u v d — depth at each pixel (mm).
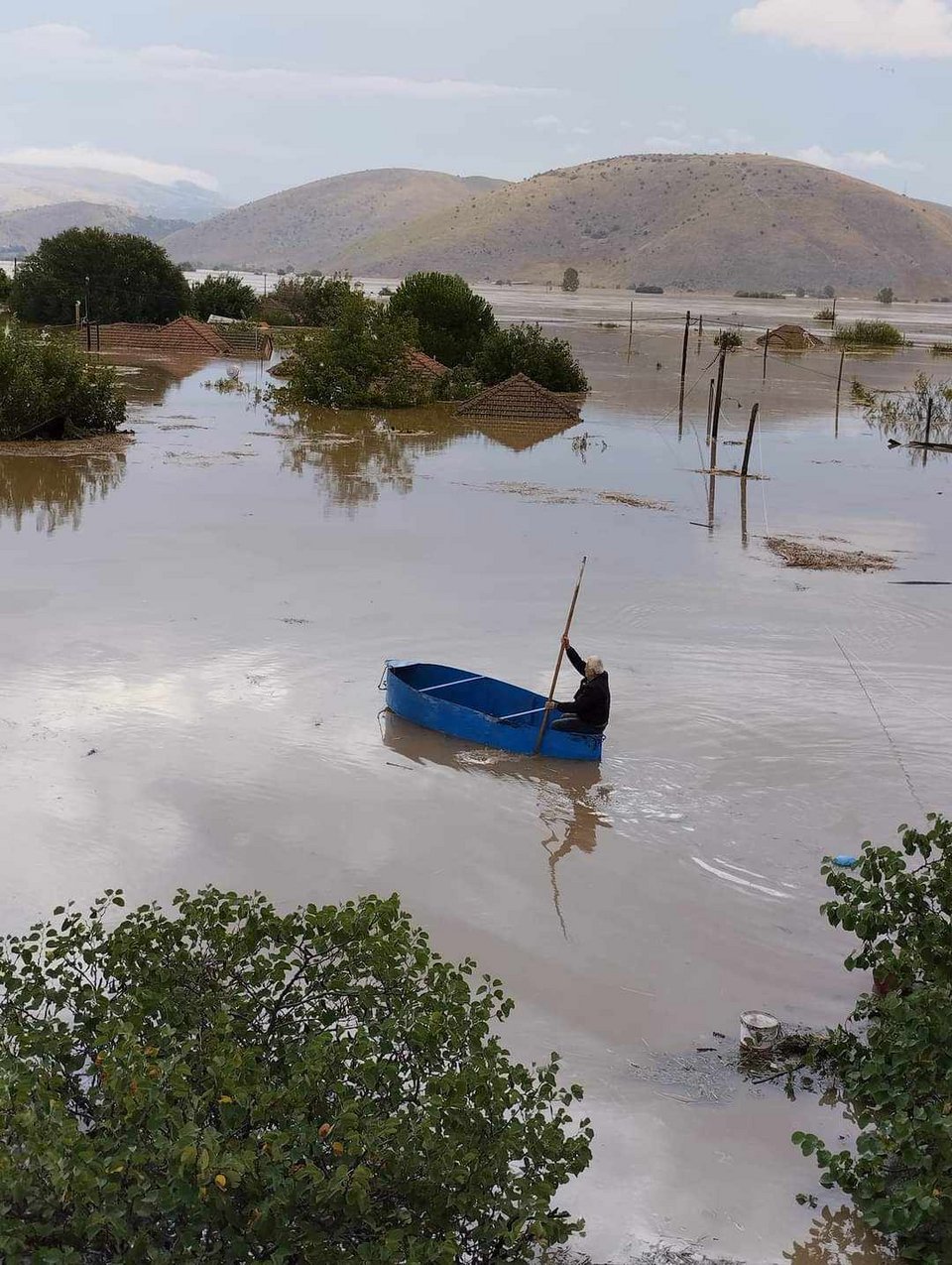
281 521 25328
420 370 51750
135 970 6582
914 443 42250
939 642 18500
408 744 13648
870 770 13477
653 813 12219
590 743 13375
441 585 20656
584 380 55938
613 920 10117
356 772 12844
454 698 14891
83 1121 6121
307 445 36625
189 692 14898
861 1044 8070
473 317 62938
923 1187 6223
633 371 66375
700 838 11719
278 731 13797
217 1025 5895
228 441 36719
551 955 9516
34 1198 5008
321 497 28344
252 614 18312
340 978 6582
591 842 11523
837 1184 6988
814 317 143875
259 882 10422
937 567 23766
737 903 10508
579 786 12805
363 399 47500
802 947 9844
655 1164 7145
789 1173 7137
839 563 23562
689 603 20219
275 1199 5035
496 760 13352
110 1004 6348
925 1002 7301
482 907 10234
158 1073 5406
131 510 25766
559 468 34656
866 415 50594
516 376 45438
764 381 63375
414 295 62438
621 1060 8203
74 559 21297
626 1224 6645
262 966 6648
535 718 14336
